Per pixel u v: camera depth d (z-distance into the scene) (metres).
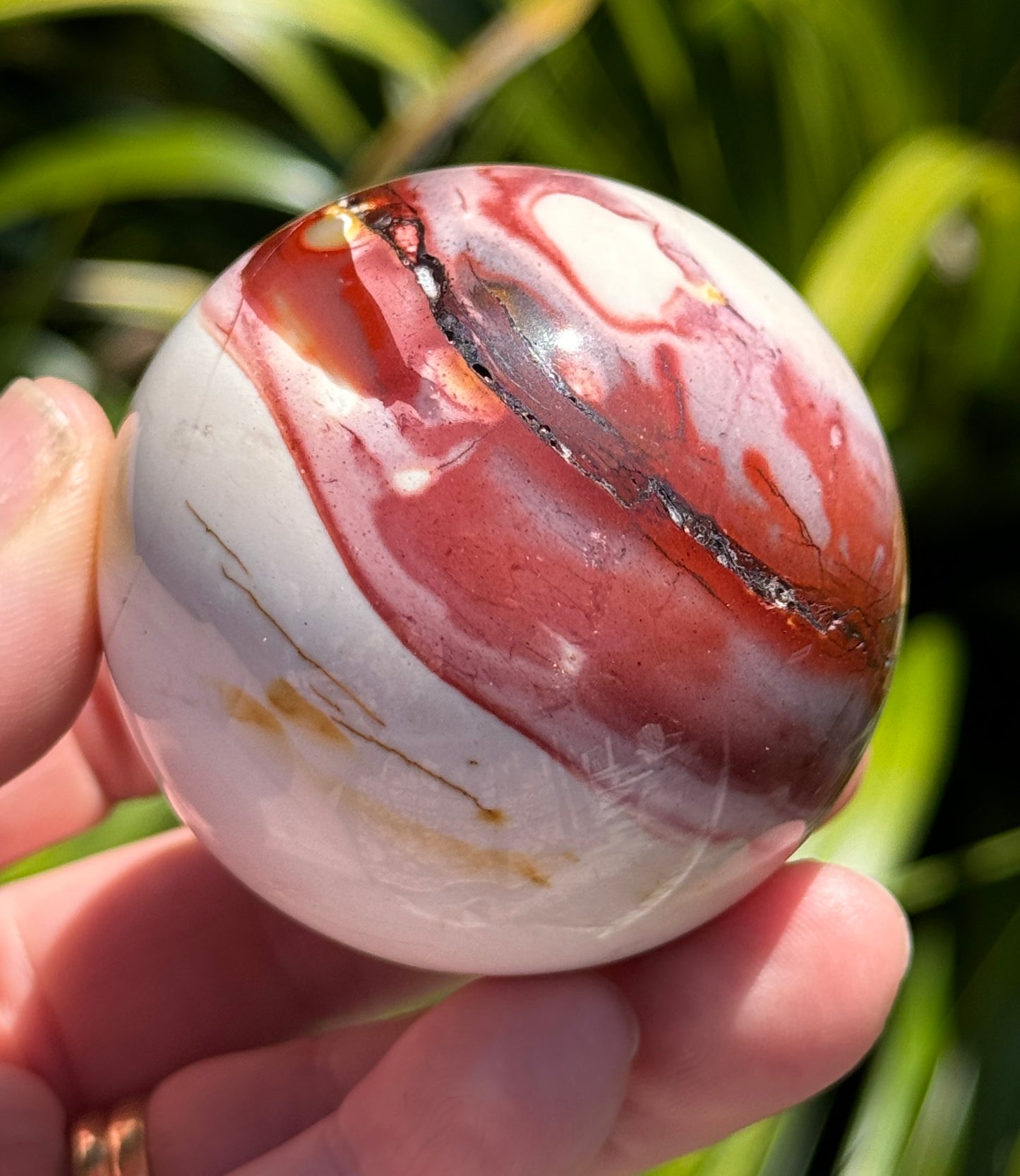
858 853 0.15
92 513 0.13
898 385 0.19
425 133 0.18
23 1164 0.14
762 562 0.11
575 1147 0.12
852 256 0.16
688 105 0.20
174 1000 0.15
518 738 0.11
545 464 0.11
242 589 0.11
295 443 0.11
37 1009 0.15
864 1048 0.13
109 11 0.24
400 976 0.16
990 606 0.19
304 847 0.11
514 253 0.11
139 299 0.21
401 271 0.11
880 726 0.16
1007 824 0.17
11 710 0.13
